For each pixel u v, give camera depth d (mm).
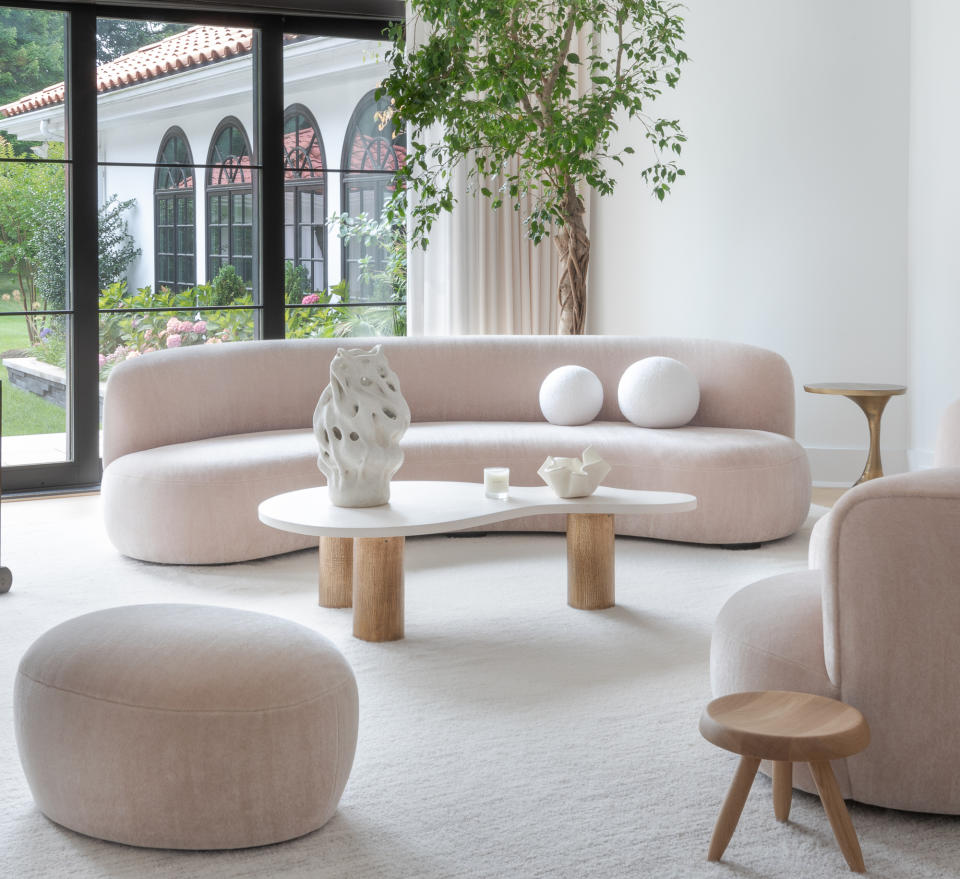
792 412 5527
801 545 4992
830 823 2279
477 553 4859
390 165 6688
